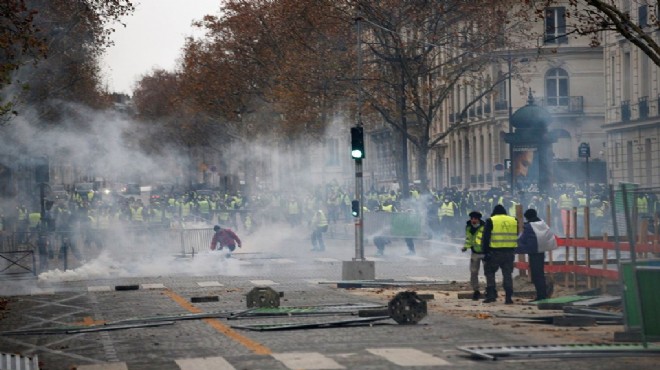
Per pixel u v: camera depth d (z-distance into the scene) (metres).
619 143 142.25
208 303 53.38
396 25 125.19
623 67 140.00
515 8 152.50
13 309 54.94
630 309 31.78
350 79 128.12
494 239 48.94
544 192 109.38
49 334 40.97
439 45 125.56
